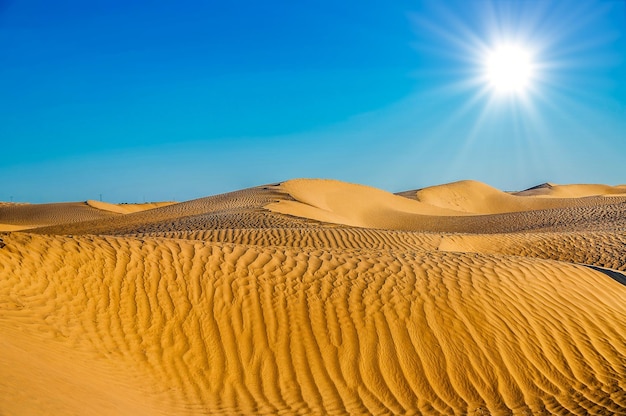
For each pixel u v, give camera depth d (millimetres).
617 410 7086
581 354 8320
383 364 7953
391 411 7102
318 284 9516
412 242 20078
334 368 7875
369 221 44719
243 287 9211
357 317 8680
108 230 31375
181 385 7301
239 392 7359
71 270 8578
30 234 9555
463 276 10109
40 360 6047
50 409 4586
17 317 7082
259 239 19234
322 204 45094
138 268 9219
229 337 8203
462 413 7109
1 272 7895
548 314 9102
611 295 9930
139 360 7473
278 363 7895
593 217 32188
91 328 7637
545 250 19953
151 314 8289
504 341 8414
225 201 42500
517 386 7711
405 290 9414
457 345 8289
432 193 77188
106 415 5094
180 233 19984
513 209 75812
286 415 6836
